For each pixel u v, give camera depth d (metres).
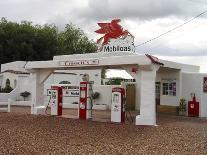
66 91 33.12
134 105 30.98
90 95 22.66
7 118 22.25
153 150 12.70
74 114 25.72
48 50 53.97
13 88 39.19
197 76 25.97
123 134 16.45
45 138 14.91
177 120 22.81
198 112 25.55
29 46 51.66
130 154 11.92
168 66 24.19
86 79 26.28
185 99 26.45
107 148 12.94
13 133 16.09
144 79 19.73
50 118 22.50
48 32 54.81
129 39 28.50
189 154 12.13
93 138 15.18
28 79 38.12
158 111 27.88
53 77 38.28
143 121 19.61
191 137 15.77
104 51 28.92
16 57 51.19
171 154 12.05
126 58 20.08
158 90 28.38
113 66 21.44
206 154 12.19
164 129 18.16
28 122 20.39
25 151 12.03
